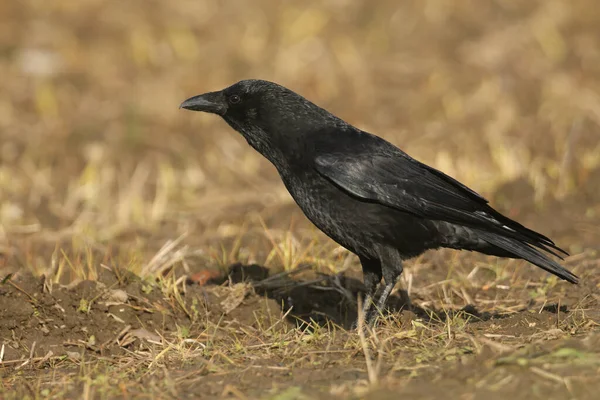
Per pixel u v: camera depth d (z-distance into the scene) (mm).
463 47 21750
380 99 19750
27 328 9469
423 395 6992
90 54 22234
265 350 8773
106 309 9789
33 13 23969
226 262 12023
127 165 17266
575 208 13703
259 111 9820
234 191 15672
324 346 8680
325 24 23109
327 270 11547
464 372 7344
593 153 15344
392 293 11000
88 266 11484
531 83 19703
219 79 20750
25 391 7910
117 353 9227
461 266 11875
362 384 7367
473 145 16891
